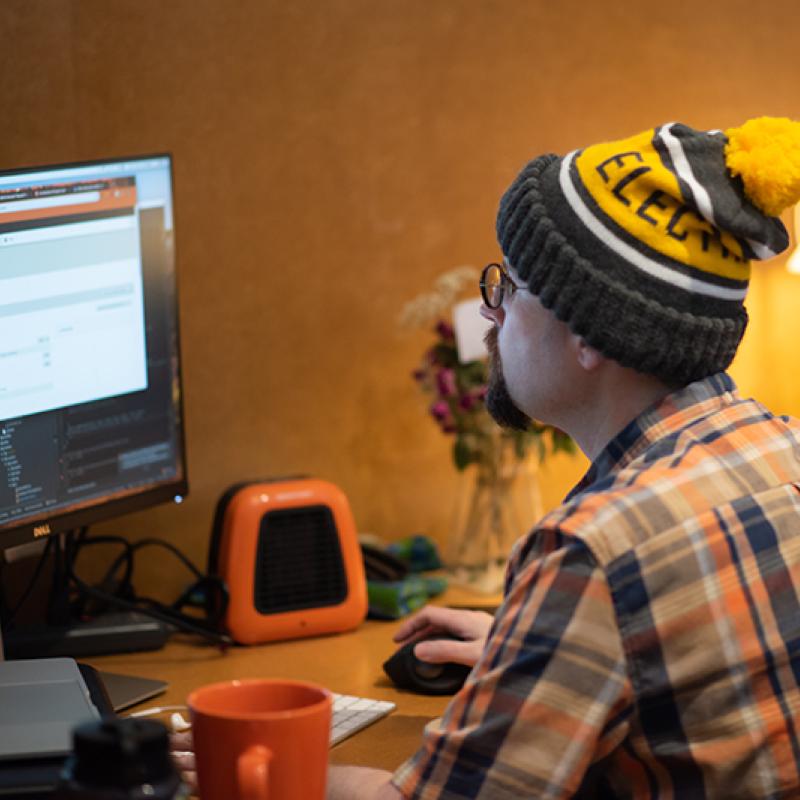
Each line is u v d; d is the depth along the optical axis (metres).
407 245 2.19
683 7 2.32
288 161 2.07
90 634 1.69
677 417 1.10
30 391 1.55
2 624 1.72
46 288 1.56
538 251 1.09
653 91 2.32
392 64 2.14
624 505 0.99
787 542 1.03
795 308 2.45
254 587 1.75
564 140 2.28
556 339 1.13
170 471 1.79
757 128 1.07
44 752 0.97
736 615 0.99
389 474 2.21
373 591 1.91
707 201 1.04
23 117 1.80
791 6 2.39
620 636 0.96
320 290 2.12
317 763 0.86
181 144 1.96
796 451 1.11
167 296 1.75
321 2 2.07
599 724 0.95
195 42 1.96
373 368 2.18
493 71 2.22
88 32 1.86
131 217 1.68
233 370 2.05
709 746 0.99
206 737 0.85
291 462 2.12
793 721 1.01
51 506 1.59
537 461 2.31
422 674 1.52
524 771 0.94
